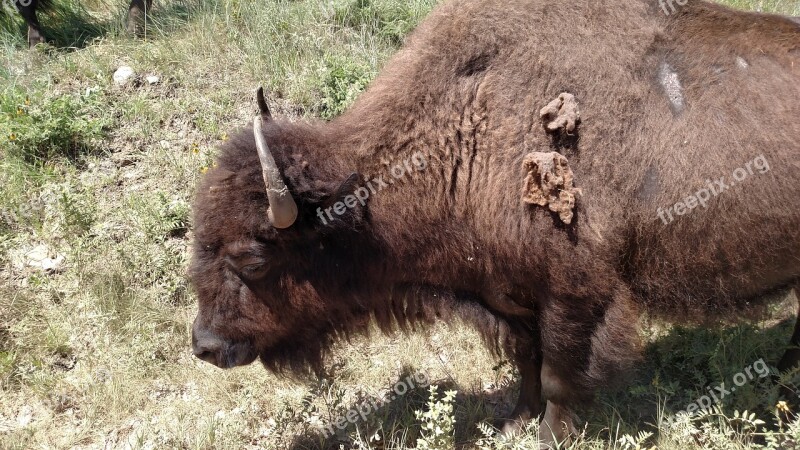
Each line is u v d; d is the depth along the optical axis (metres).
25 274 4.89
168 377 4.29
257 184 3.16
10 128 5.55
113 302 4.62
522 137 3.21
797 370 3.77
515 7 3.32
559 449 3.66
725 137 3.24
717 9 3.48
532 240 3.19
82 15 7.70
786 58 3.39
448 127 3.30
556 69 3.23
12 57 6.70
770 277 3.53
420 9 6.73
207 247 3.25
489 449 3.59
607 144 3.21
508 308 3.59
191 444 3.81
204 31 6.73
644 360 4.10
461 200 3.32
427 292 3.67
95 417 4.04
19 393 4.20
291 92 6.07
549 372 3.59
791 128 3.25
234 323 3.36
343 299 3.54
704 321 3.66
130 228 5.16
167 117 5.96
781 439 3.67
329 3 6.86
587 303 3.31
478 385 4.25
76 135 5.70
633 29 3.30
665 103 3.27
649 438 3.80
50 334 4.44
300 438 3.89
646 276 3.44
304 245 3.30
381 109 3.36
